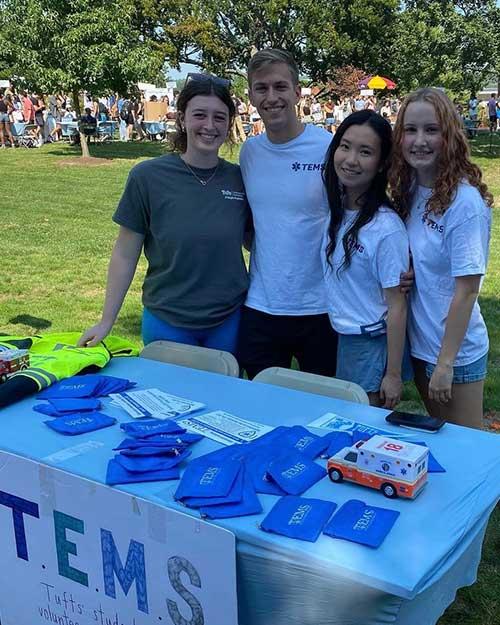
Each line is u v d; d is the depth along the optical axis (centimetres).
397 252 259
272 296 310
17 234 992
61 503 197
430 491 182
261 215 307
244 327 322
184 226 298
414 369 285
